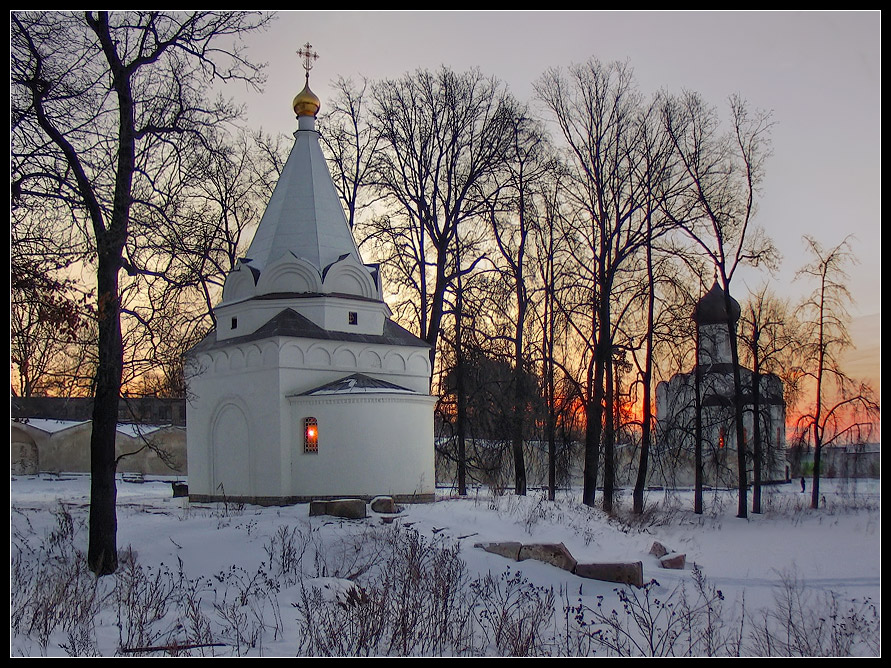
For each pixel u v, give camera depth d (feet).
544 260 123.85
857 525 118.21
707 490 170.30
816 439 144.15
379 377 106.73
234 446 103.86
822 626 50.65
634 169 115.34
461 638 43.73
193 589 55.16
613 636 46.29
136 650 40.27
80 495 118.01
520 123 123.75
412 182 132.16
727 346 164.66
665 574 70.95
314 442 98.99
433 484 102.06
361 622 43.39
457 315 125.59
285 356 99.45
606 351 113.80
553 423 118.83
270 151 145.07
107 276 64.23
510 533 77.82
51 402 181.57
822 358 142.82
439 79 129.39
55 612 46.42
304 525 75.66
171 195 70.79
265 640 43.93
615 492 139.95
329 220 110.22
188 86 71.10
